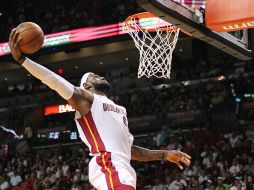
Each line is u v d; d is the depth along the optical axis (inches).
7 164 721.6
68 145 754.2
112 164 133.0
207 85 719.7
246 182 457.7
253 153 528.7
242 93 677.9
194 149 568.4
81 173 583.8
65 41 863.1
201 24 209.9
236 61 781.3
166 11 190.7
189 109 679.1
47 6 944.3
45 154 716.7
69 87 131.1
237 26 209.5
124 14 815.7
